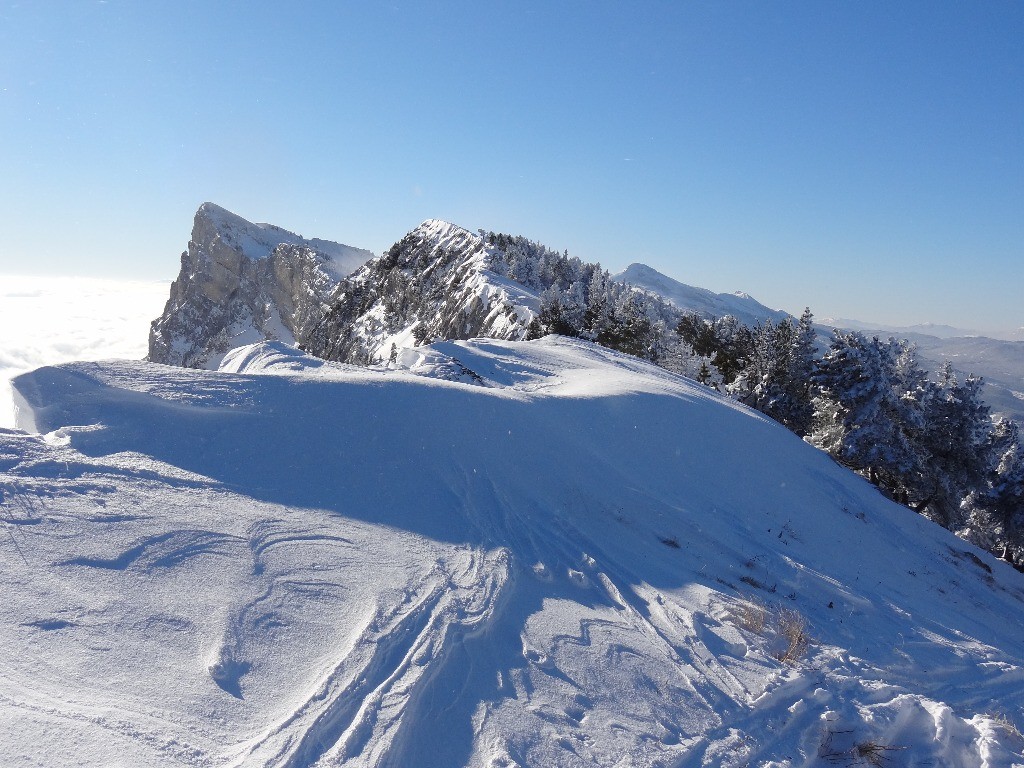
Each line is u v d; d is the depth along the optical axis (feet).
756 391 131.34
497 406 36.09
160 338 514.27
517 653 18.28
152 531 19.36
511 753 14.49
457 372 52.95
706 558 29.86
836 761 18.01
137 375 28.58
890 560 40.98
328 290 438.40
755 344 166.71
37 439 22.79
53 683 13.29
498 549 24.07
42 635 14.52
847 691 20.97
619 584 24.35
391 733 14.01
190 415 26.73
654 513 32.86
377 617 17.99
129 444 24.12
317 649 16.47
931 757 19.34
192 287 524.52
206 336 506.48
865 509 49.75
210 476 23.76
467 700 15.96
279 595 18.19
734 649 21.48
